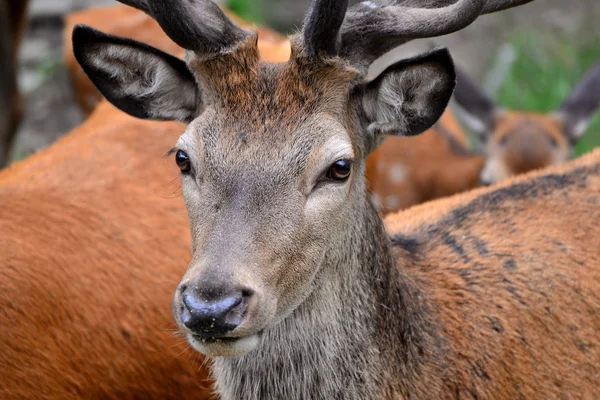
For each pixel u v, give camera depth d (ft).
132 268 33.12
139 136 37.35
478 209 33.88
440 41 79.97
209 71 26.32
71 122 68.49
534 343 30.12
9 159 55.31
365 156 27.84
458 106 59.06
